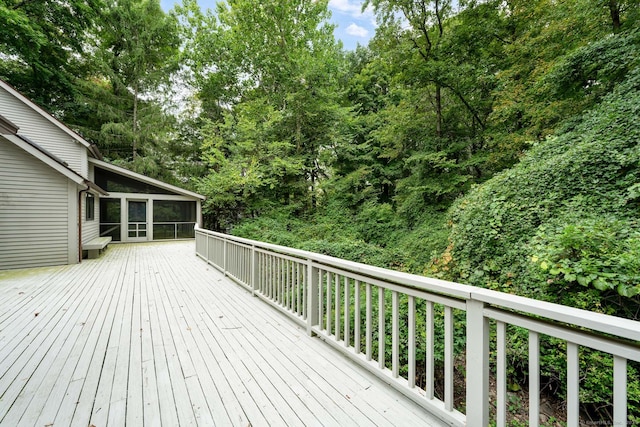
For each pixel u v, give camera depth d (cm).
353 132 1439
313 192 1341
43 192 648
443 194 949
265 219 1189
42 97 1289
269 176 1272
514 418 253
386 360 275
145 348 252
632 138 430
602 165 434
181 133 1770
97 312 346
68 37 1246
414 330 178
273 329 295
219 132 1426
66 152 955
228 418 165
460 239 546
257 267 414
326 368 219
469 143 961
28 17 1064
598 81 602
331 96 1311
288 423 161
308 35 1453
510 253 457
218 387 195
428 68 887
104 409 172
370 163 1412
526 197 488
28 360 230
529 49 742
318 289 280
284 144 1256
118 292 436
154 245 1069
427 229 851
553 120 706
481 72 866
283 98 1366
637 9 559
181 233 1262
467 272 505
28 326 302
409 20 951
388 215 1109
